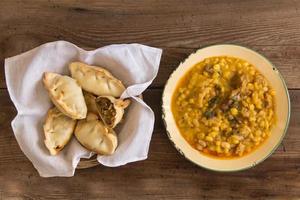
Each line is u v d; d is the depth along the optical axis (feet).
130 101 3.30
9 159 3.48
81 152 3.24
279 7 3.51
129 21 3.52
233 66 3.40
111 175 3.49
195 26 3.52
